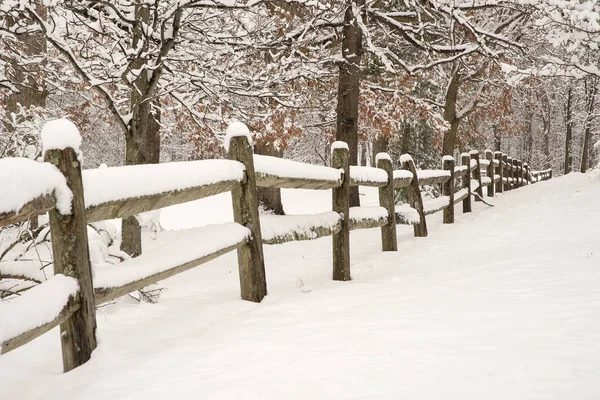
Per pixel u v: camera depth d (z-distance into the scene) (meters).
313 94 13.62
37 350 2.82
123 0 6.60
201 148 11.28
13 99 9.66
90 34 7.48
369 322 2.87
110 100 6.39
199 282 6.86
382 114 13.95
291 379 2.05
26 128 5.53
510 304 2.93
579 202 9.56
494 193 16.62
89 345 2.52
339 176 5.31
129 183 2.77
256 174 4.19
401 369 2.02
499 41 11.98
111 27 6.85
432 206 9.23
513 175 19.50
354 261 6.89
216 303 4.03
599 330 2.25
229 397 1.93
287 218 4.67
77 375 2.39
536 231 7.09
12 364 2.51
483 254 5.78
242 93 9.08
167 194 3.05
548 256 4.66
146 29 6.33
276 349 2.50
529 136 42.16
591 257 4.33
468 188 11.97
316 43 12.70
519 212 9.71
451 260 5.74
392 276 4.95
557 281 3.48
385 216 7.04
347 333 2.67
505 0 11.24
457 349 2.20
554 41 10.62
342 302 3.60
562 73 11.06
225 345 2.68
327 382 1.97
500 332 2.38
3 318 1.96
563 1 9.76
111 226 4.48
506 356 2.04
